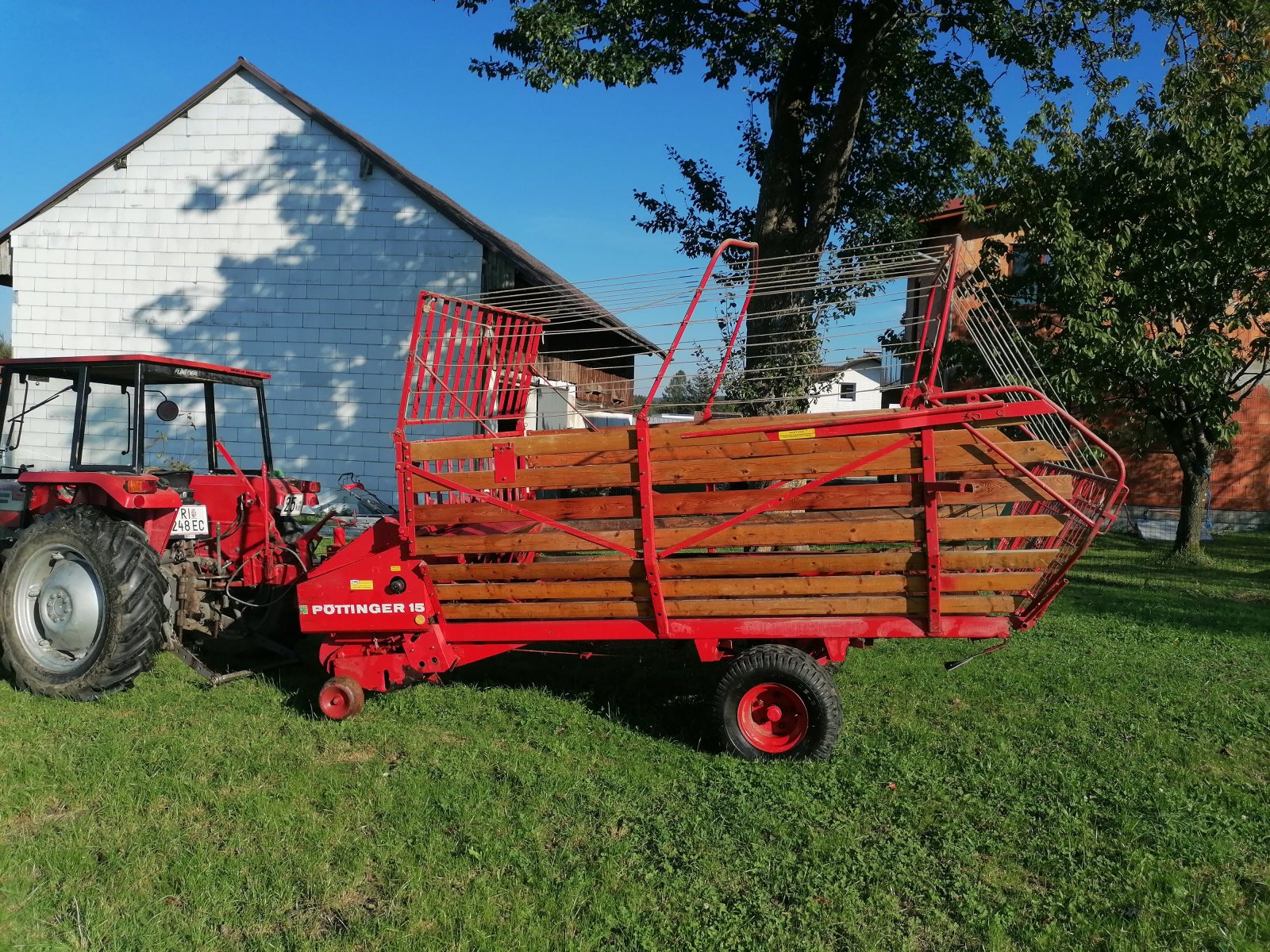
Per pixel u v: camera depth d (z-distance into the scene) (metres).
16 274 13.46
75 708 5.07
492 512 4.68
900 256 5.66
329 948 2.77
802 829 3.67
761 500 4.35
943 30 10.75
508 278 12.55
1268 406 16.59
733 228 13.06
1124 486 4.05
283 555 6.16
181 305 13.18
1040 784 4.18
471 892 3.13
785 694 4.44
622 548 4.53
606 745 4.64
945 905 3.13
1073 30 10.40
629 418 6.32
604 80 9.11
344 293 12.84
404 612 4.89
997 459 4.09
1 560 6.00
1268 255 9.91
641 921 2.98
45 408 5.98
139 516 5.60
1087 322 9.37
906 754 4.54
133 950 2.75
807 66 10.38
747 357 7.13
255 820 3.67
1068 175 9.85
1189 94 9.74
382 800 3.88
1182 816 3.83
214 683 5.44
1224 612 8.39
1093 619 7.94
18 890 3.06
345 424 12.90
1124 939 2.89
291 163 12.85
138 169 13.16
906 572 4.30
